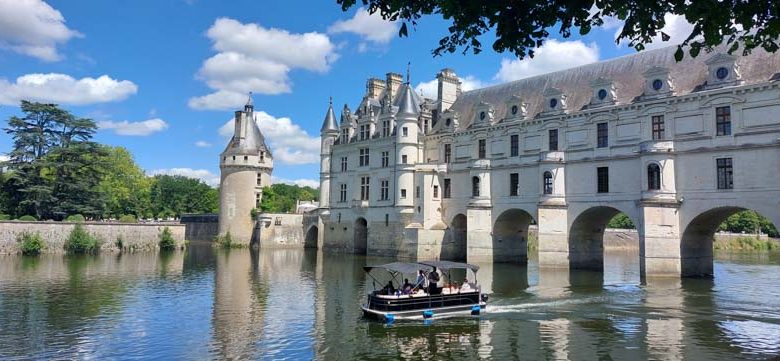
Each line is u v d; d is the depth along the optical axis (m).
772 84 36.06
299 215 83.12
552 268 47.38
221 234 82.75
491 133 55.25
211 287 35.38
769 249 92.00
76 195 69.69
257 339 21.50
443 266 26.30
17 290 32.81
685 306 28.11
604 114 45.59
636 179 43.06
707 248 43.41
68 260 52.66
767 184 36.03
